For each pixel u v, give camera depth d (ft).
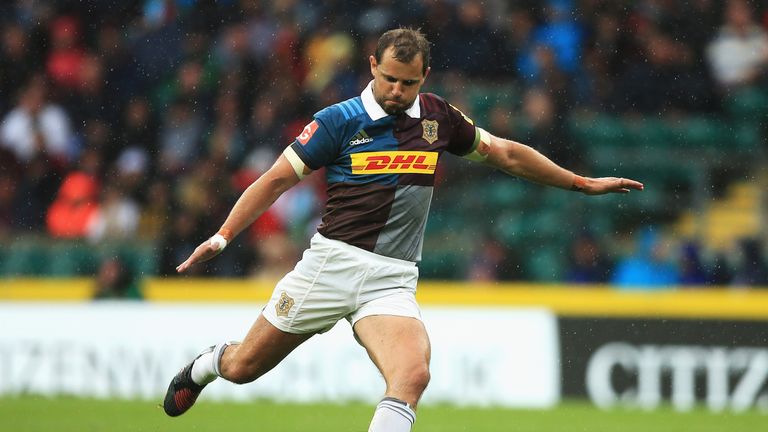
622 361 124.88
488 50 165.37
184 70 167.12
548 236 149.07
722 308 125.49
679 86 169.99
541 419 106.52
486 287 127.65
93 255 146.00
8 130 159.33
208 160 154.30
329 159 53.11
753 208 158.30
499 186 151.33
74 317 125.80
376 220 53.26
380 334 52.37
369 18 168.66
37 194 157.28
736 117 168.45
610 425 102.06
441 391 123.44
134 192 151.84
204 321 125.90
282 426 96.73
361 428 95.81
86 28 173.47
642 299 126.00
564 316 125.70
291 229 145.38
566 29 170.09
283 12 170.09
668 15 174.70
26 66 171.53
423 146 53.21
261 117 159.63
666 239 151.23
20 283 135.03
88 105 167.53
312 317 54.95
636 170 160.15
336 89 163.32
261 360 56.85
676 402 124.06
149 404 113.29
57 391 124.36
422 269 146.20
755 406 123.95
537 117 159.33
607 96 167.22
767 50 174.29
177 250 144.97
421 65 51.26
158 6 172.96
